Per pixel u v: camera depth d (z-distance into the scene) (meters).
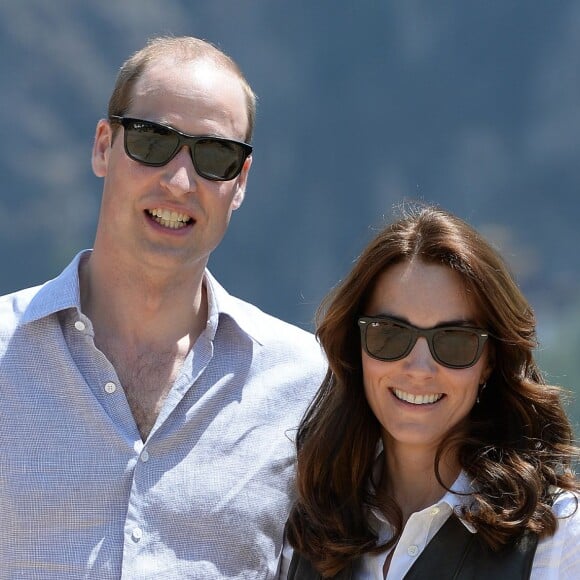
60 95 105.19
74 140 104.31
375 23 119.00
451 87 118.25
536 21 119.06
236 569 6.05
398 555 5.52
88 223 101.69
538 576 5.27
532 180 113.81
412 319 5.48
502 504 5.36
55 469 5.90
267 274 110.75
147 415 6.18
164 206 6.18
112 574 5.83
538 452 5.51
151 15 111.00
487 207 113.25
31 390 6.02
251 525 6.10
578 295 103.31
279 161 115.19
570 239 109.56
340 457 5.78
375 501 5.68
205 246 6.33
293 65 118.19
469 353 5.47
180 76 6.28
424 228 5.54
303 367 6.51
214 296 6.41
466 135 116.81
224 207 6.35
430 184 115.00
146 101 6.26
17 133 102.69
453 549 5.42
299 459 5.89
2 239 99.62
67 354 6.07
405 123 117.75
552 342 80.00
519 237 110.38
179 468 6.07
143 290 6.26
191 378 6.21
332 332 5.80
